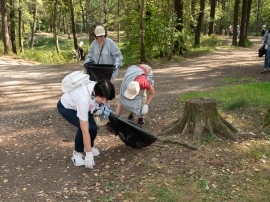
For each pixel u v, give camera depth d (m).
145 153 4.27
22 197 3.36
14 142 5.00
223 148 4.21
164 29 14.94
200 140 4.39
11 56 22.11
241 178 3.53
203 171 3.67
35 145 4.84
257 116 5.30
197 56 16.17
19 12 27.19
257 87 7.07
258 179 3.50
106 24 31.33
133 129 4.04
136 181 3.57
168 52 15.56
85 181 3.66
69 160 4.24
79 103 3.51
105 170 3.90
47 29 60.19
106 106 3.81
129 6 17.27
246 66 11.62
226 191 3.29
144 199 3.20
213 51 18.17
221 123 4.62
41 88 9.55
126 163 4.05
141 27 13.71
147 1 15.09
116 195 3.32
